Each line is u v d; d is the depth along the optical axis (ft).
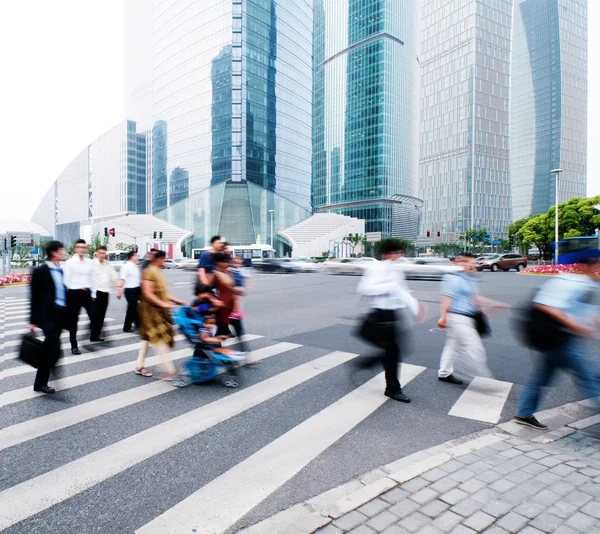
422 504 8.03
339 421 12.52
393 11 328.08
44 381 14.97
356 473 9.44
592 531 7.10
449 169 345.51
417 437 11.41
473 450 10.52
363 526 7.35
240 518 7.77
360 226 252.01
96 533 7.36
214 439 11.28
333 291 54.49
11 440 11.14
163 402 14.11
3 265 90.74
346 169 348.38
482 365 15.38
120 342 23.77
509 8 348.79
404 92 339.77
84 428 11.94
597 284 11.05
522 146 448.24
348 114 348.79
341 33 357.41
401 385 16.01
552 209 188.14
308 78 283.79
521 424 12.20
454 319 15.80
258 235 236.43
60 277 15.25
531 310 11.49
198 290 18.70
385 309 14.47
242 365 18.72
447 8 350.64
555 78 416.05
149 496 8.55
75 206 456.86
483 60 333.21
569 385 15.96
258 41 240.53
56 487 8.87
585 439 11.25
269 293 52.08
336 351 21.49
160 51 274.98
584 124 429.38
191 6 250.57
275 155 250.37
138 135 385.70
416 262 80.89
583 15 435.12
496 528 7.23
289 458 10.21
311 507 8.00
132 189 378.12
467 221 327.06
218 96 236.84
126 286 26.53
